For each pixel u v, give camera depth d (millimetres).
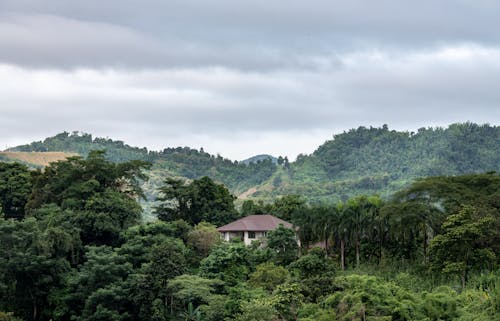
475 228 78438
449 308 69000
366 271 89188
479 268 79875
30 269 86875
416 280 82812
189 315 80000
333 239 96812
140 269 87250
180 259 86625
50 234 90938
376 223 93500
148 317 81875
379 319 66938
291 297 73062
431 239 91375
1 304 87938
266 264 88312
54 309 89125
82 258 98000
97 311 82125
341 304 69562
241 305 74750
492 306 67312
